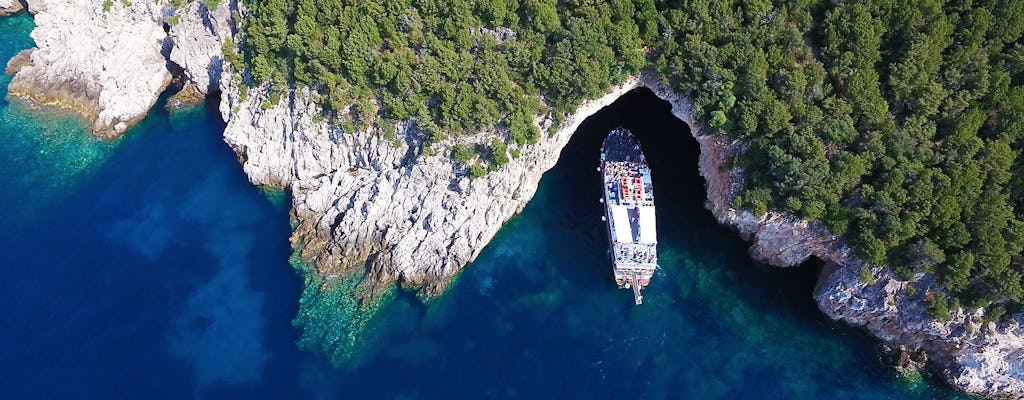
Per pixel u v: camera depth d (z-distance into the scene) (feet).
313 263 220.23
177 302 209.67
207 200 237.66
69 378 191.83
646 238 224.53
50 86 264.31
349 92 220.64
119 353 197.47
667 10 210.79
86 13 262.06
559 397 193.77
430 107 217.36
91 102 261.44
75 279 213.05
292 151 233.55
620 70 216.54
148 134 257.96
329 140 228.43
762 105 203.82
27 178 240.53
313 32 215.51
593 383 197.36
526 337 206.69
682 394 196.44
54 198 235.40
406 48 216.74
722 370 201.77
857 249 200.23
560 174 251.60
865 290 203.10
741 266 227.61
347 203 224.53
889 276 199.62
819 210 200.64
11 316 203.10
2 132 255.29
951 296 191.52
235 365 196.65
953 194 187.32
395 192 221.46
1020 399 194.70
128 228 228.02
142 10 258.78
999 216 182.39
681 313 215.10
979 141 188.34
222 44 244.01
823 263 220.43
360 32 213.05
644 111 262.26
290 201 238.07
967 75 193.57
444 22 212.84
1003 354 192.75
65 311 205.46
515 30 214.69
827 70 204.33
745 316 214.90
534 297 217.15
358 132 223.51
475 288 218.59
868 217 195.72
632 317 213.25
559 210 242.17
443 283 216.95
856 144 200.44
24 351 196.13
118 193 237.86
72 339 199.62
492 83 211.20
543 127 221.46
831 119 199.82
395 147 220.64
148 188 239.91
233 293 212.43
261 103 234.17
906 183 192.54
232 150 251.60
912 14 193.57
